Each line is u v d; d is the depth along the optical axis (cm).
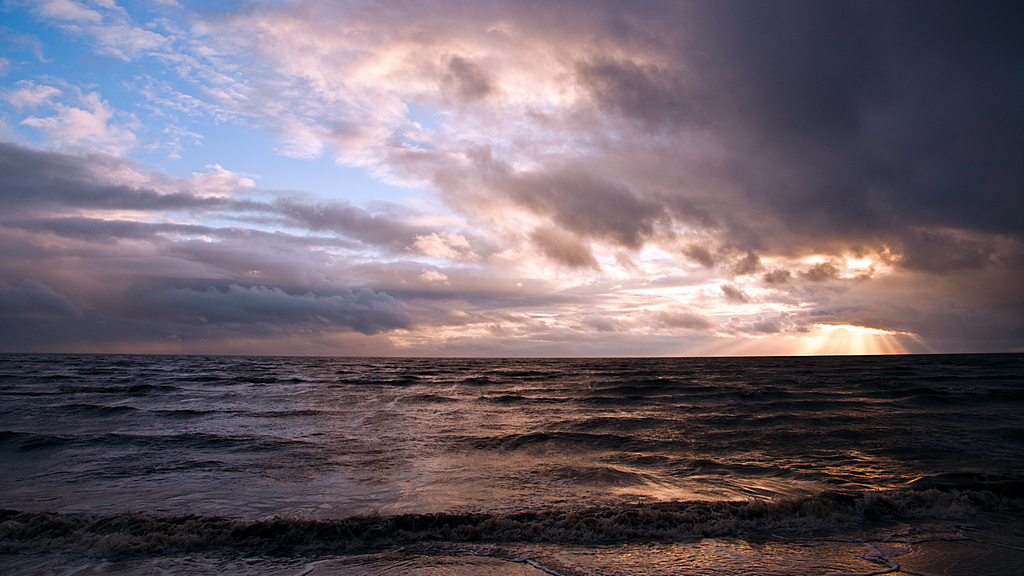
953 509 905
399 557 705
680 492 1029
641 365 9412
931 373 5244
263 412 2280
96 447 1452
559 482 1102
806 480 1125
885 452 1399
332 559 700
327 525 798
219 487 1054
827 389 3391
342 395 3122
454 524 816
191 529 792
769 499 975
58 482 1094
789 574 641
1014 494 976
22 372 4775
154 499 968
